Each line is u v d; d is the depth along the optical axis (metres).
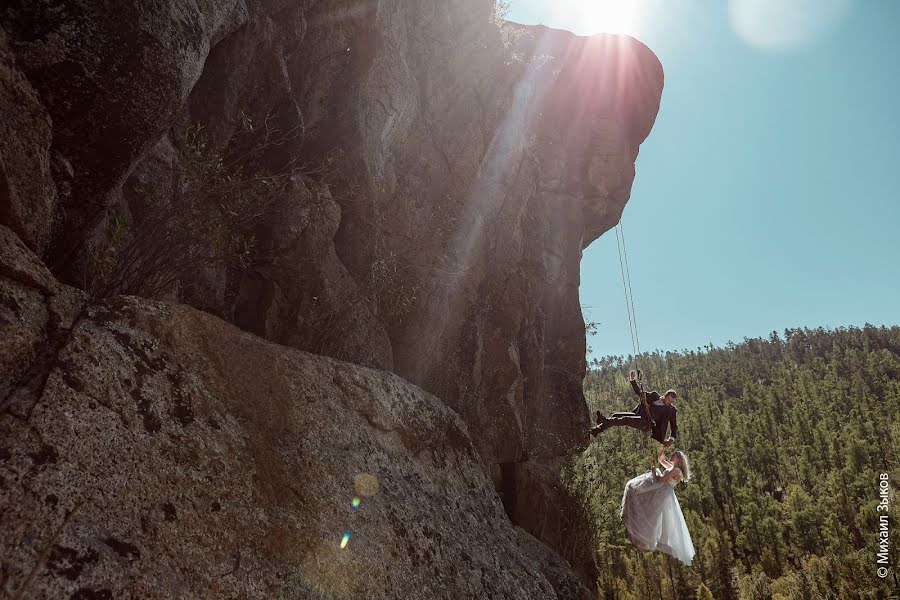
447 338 8.26
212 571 2.26
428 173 8.10
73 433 2.11
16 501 1.80
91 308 2.62
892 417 108.44
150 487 2.25
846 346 179.12
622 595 46.97
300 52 6.32
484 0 9.54
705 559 58.31
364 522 3.18
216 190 3.71
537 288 11.29
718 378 170.62
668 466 5.37
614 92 15.23
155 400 2.54
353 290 6.06
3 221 2.52
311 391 3.59
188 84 3.54
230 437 2.79
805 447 98.38
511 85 9.79
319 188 5.79
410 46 8.22
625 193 15.45
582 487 10.87
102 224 3.63
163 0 3.36
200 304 4.70
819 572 55.62
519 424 9.48
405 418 4.27
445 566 3.53
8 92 2.47
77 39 2.91
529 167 10.23
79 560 1.84
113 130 3.17
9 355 2.12
